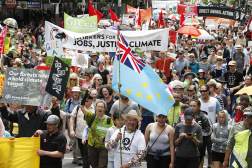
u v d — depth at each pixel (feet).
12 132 54.70
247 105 61.26
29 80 44.70
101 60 83.30
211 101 58.44
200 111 51.96
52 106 47.80
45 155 42.47
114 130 46.39
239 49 104.17
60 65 43.80
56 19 154.92
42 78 44.55
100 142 49.16
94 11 102.94
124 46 45.01
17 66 80.02
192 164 46.14
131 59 45.03
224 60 110.11
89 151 50.08
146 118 62.75
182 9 171.53
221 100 64.18
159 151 46.01
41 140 42.70
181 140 46.06
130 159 42.27
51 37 72.28
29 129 46.14
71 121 55.31
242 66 104.73
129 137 42.47
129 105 55.72
